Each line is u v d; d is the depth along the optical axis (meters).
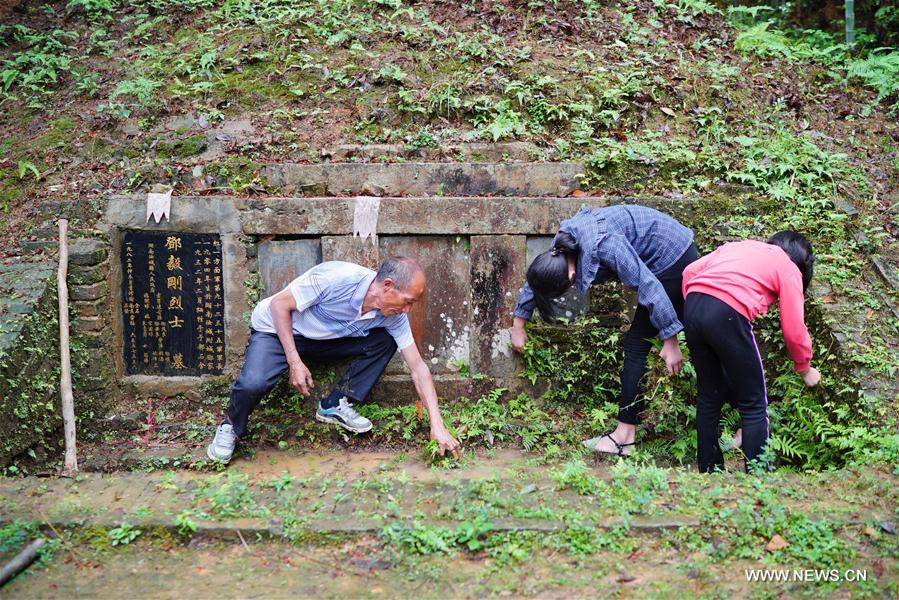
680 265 3.69
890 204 4.62
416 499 3.20
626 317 4.31
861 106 5.43
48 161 4.91
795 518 2.89
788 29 7.20
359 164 4.55
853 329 3.88
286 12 5.86
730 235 4.30
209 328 4.43
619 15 6.12
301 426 4.25
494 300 4.32
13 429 3.73
